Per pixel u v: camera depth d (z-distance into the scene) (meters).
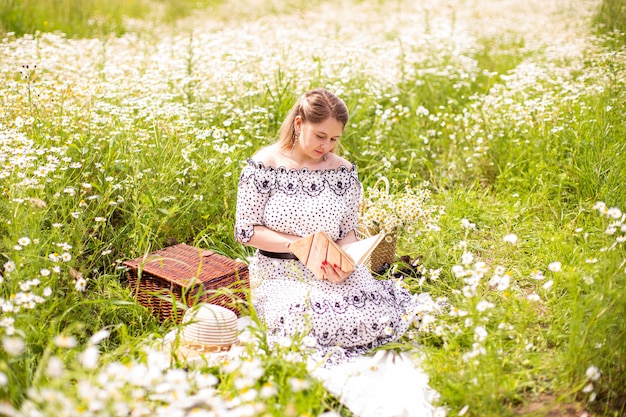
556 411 3.05
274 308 3.67
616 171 5.06
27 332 3.13
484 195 5.61
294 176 3.85
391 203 4.30
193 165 4.86
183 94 6.38
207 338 3.46
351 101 6.42
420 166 6.14
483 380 3.00
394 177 5.76
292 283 3.77
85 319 3.60
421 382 3.28
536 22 11.84
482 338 3.04
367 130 6.38
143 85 6.26
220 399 2.66
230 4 14.93
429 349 3.46
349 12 13.36
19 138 4.27
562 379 3.15
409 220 4.26
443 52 8.39
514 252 4.66
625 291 3.18
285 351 3.14
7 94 5.48
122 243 4.43
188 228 4.77
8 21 9.70
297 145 3.88
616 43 8.63
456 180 5.99
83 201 4.12
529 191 5.55
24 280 3.42
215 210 4.86
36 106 5.18
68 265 3.59
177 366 3.21
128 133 5.05
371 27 11.22
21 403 2.73
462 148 6.21
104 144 5.00
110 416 2.55
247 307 4.00
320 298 3.62
